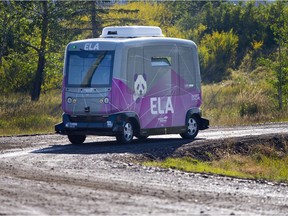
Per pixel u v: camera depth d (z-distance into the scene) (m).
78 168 33.41
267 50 138.00
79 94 45.28
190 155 43.19
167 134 48.66
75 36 94.12
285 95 81.12
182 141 47.78
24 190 25.86
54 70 93.31
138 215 21.77
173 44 48.16
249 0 161.12
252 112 76.69
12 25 90.06
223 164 40.88
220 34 136.88
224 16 148.38
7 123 60.41
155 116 46.94
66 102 45.81
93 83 44.94
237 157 44.38
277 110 77.19
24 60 94.75
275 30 83.50
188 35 137.12
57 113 69.56
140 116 45.97
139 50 45.72
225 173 35.22
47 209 22.25
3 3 90.50
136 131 46.03
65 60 46.09
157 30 48.09
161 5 154.00
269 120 71.31
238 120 69.69
